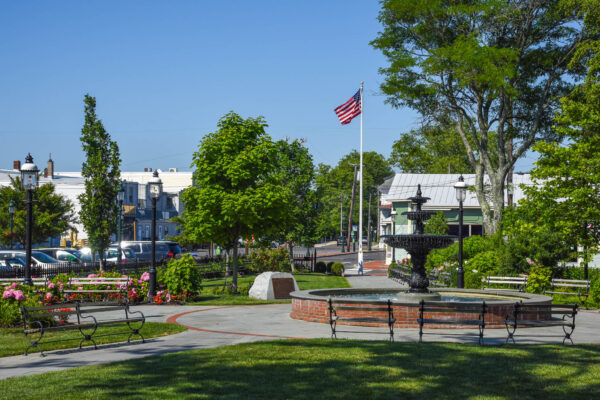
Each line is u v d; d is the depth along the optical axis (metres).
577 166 24.03
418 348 10.88
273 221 24.59
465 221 49.41
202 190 23.50
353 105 44.41
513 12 31.30
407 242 16.66
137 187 78.94
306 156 41.53
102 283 19.92
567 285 21.83
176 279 21.03
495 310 14.59
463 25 32.91
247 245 39.59
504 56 30.17
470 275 26.41
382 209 80.44
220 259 40.53
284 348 10.84
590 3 28.17
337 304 15.27
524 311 11.98
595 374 8.66
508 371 8.85
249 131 24.20
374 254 77.62
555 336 12.80
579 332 14.01
